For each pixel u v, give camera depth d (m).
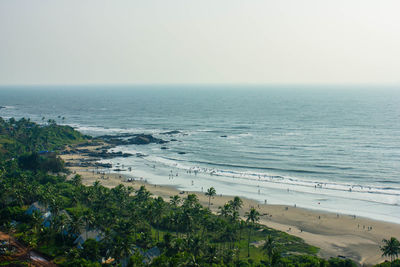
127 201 140.62
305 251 111.38
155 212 115.25
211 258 92.69
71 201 134.75
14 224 120.12
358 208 154.12
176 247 98.56
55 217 112.94
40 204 126.50
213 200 164.50
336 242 121.12
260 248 111.62
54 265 95.88
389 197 165.88
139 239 107.00
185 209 116.81
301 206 157.62
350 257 109.00
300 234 128.25
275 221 141.25
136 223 112.88
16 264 95.12
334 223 138.62
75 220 108.50
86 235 106.75
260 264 95.62
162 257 89.44
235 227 118.44
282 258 97.94
